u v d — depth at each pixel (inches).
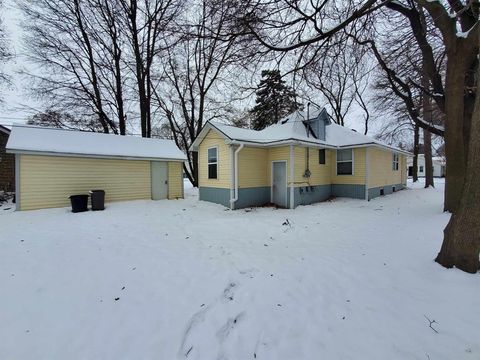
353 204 439.2
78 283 135.0
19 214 331.9
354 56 257.8
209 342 95.0
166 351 90.4
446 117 279.1
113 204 421.4
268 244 205.0
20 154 354.6
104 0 615.2
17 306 113.7
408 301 114.3
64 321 104.9
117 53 669.9
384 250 181.0
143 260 166.9
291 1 186.7
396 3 271.9
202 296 124.9
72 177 398.9
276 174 445.7
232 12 190.4
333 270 151.0
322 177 500.7
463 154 277.3
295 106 276.7
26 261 162.2
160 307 115.5
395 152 619.8
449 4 253.6
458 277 126.9
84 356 87.4
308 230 250.5
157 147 524.4
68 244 198.2
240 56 218.5
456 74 260.5
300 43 199.5
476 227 128.4
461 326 95.5
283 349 90.9
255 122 831.1
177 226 269.9
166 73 709.3
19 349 89.7
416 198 485.1
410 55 327.6
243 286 134.6
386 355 84.8
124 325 103.3
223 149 429.1
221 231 247.9
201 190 490.6
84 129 681.6
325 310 112.1
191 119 751.1
